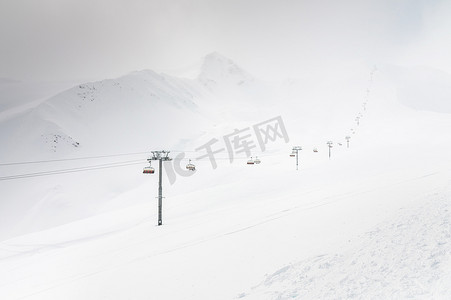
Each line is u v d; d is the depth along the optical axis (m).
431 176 23.75
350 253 10.27
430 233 10.23
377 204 16.28
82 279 14.55
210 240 16.56
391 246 9.90
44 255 28.03
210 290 10.32
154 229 27.17
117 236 27.72
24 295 14.39
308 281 9.08
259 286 9.72
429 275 7.48
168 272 12.78
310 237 13.18
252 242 14.37
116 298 11.22
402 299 6.73
